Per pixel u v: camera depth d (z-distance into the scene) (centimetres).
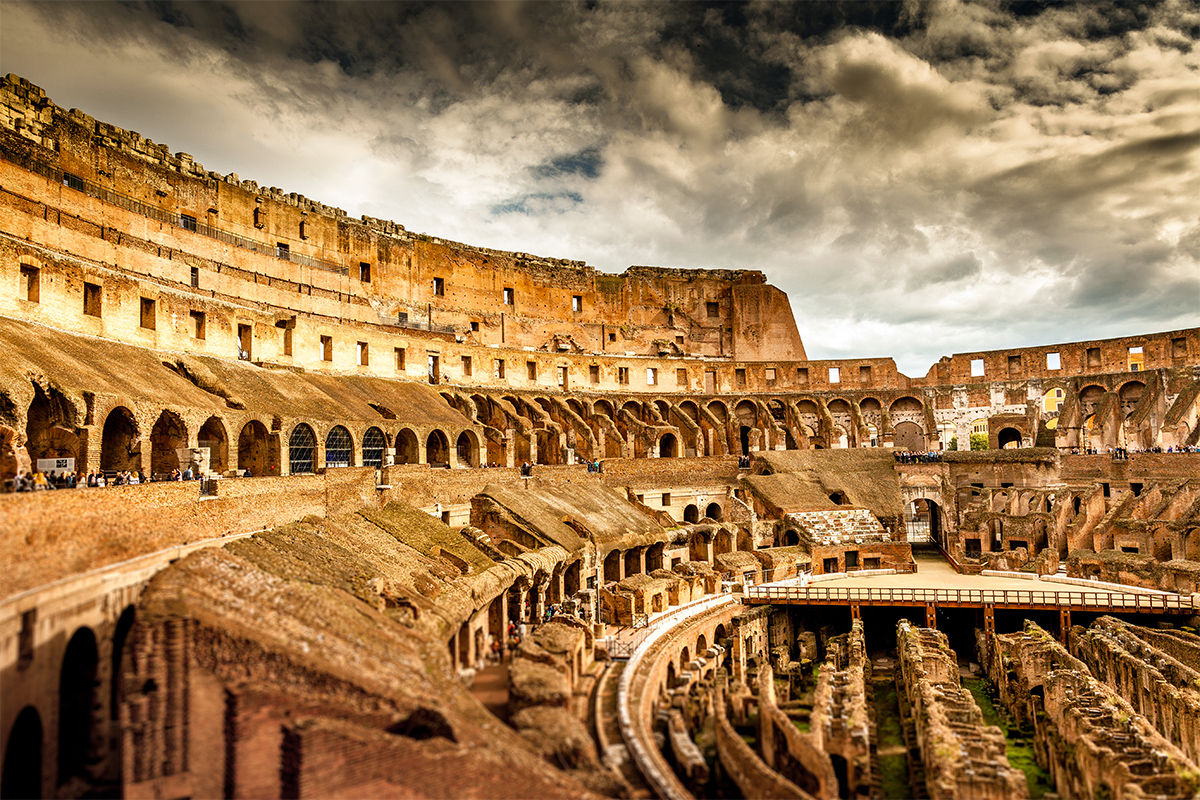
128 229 6069
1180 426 8588
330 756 2164
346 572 3512
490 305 10038
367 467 5009
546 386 9456
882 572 7544
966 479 9312
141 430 4072
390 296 8956
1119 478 8394
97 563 2525
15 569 2117
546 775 2373
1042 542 7962
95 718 2494
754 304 11731
